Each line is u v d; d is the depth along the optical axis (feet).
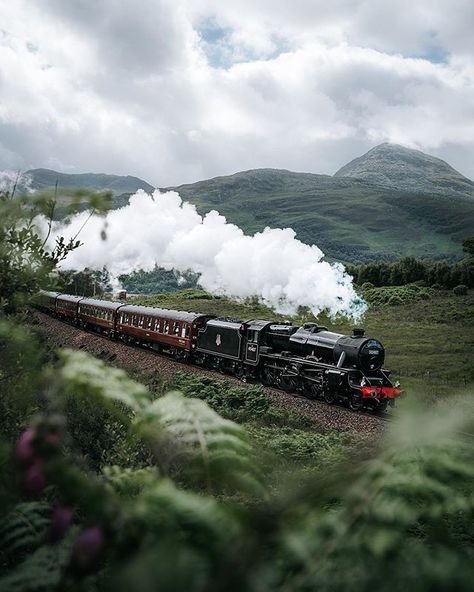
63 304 145.28
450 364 96.27
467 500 5.54
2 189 9.24
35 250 11.25
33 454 4.31
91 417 22.48
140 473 7.08
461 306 179.83
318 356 69.26
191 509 3.97
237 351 80.59
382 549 4.33
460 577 4.05
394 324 158.10
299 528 4.41
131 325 110.42
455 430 5.24
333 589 4.29
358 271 260.83
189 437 6.17
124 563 4.03
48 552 5.86
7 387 9.30
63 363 6.18
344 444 40.60
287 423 52.11
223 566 3.55
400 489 5.09
